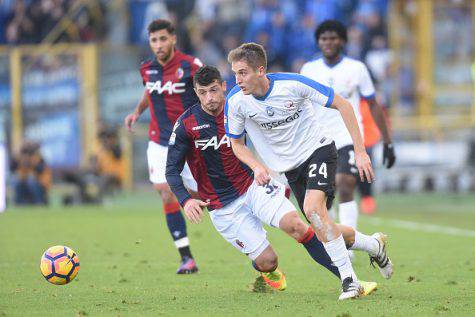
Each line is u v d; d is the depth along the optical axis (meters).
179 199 26.58
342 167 36.19
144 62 34.47
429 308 24.12
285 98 25.91
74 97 92.25
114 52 92.38
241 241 27.83
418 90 94.44
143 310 24.52
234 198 27.61
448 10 95.38
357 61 36.56
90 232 51.06
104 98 92.06
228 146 27.09
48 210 70.44
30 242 45.56
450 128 89.56
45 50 92.81
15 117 92.88
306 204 25.98
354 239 27.44
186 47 94.94
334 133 36.31
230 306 25.06
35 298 27.16
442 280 30.83
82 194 78.06
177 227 33.62
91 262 37.19
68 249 27.84
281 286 28.45
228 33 94.31
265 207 26.98
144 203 79.12
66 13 96.06
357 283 26.12
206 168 27.53
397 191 87.31
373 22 93.12
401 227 54.22
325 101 25.94
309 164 26.69
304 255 39.41
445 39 95.50
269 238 47.50
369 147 40.69
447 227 54.28
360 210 68.50
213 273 33.50
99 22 96.00
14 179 78.06
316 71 36.84
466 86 95.31
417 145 88.88
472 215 63.97
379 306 24.48
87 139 91.81
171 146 27.23
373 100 36.53
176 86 33.69
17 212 67.81
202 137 27.08
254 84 25.38
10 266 35.72
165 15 95.00
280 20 92.50
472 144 88.62
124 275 33.00
